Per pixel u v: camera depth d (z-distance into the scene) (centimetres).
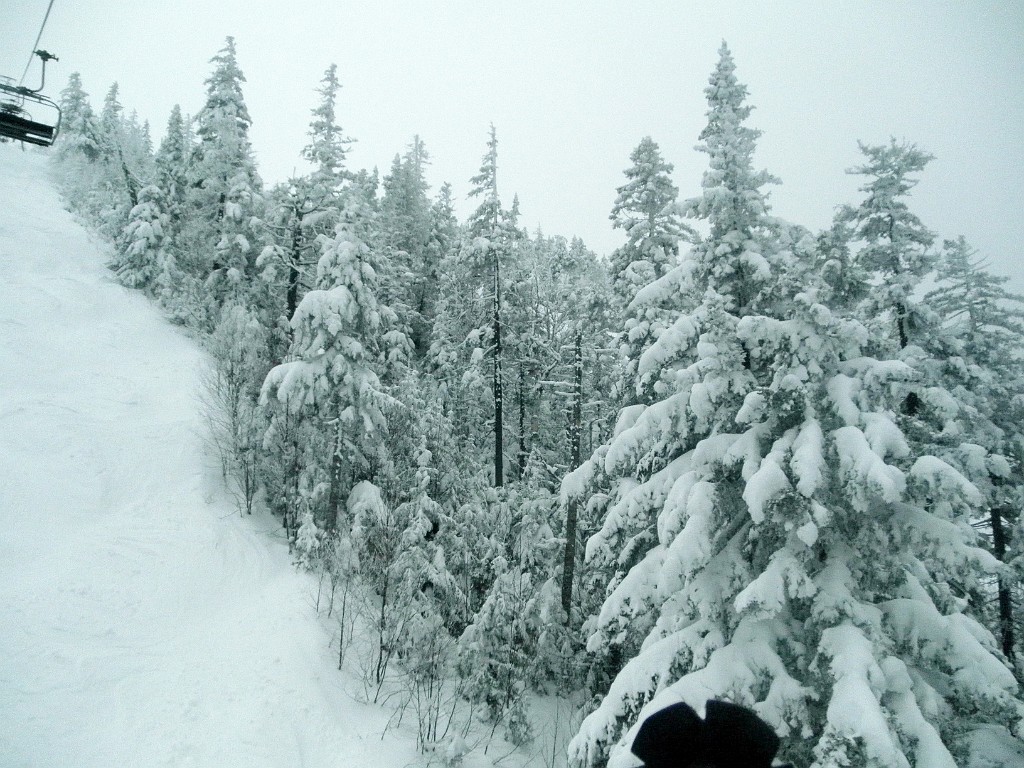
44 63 1919
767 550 971
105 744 1130
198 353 3091
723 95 1268
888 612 839
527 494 2414
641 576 1076
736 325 988
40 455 1980
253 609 1702
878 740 636
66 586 1544
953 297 2031
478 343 2764
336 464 2094
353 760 1237
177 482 2133
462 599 1933
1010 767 827
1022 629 1866
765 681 840
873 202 1697
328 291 2122
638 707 915
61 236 3766
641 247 1898
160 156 3909
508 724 1529
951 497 759
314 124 2614
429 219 4178
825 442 859
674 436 1151
